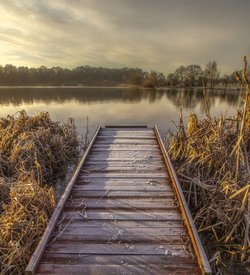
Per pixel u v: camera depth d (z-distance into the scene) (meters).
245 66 3.64
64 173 5.52
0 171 4.60
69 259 2.36
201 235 3.29
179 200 3.22
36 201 3.37
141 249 2.48
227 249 3.05
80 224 2.86
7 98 25.09
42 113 7.66
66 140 6.94
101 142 5.96
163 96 30.75
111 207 3.20
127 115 14.80
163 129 10.67
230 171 3.66
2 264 2.53
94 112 15.79
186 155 4.90
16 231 2.87
